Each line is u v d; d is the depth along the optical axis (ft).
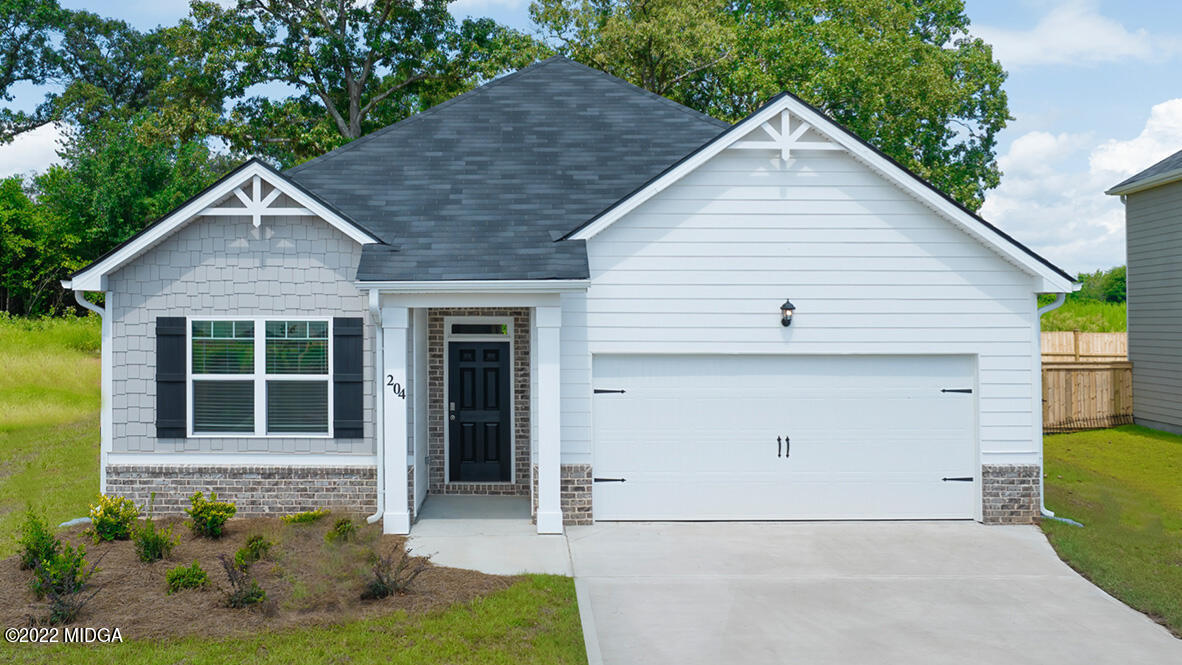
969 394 38.83
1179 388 62.75
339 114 111.55
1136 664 23.63
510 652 23.13
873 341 38.40
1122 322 115.14
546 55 100.07
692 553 33.68
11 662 21.68
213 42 102.68
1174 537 36.73
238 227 37.19
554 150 44.68
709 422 38.70
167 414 37.11
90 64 164.35
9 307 111.86
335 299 37.29
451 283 34.30
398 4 107.14
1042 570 31.99
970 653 24.26
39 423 63.10
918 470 38.88
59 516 37.68
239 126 100.63
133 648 22.65
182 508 37.17
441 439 43.52
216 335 37.35
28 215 110.32
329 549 31.17
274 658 22.15
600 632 25.48
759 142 37.73
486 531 36.24
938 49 98.78
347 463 37.24
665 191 38.11
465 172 42.75
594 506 38.45
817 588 29.68
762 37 96.17
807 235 38.29
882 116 94.79
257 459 37.22
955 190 101.76
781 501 38.83
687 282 38.19
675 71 100.42
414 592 27.43
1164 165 65.26
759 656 23.85
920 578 30.91
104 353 37.14
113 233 108.99
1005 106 102.83
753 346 38.37
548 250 36.52
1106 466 52.75
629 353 38.22
